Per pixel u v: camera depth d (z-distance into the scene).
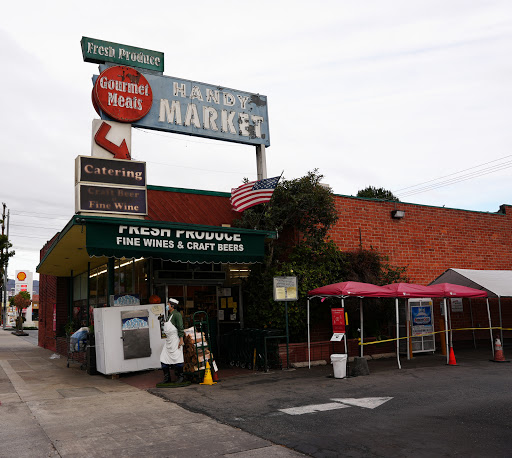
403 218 17.59
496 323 19.11
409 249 17.52
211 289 14.47
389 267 16.58
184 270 13.91
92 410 8.09
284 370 12.30
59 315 21.47
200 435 6.44
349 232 16.19
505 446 5.68
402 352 15.18
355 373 11.25
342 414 7.41
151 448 5.89
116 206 11.68
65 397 9.33
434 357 14.85
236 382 10.67
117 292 15.35
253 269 13.95
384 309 15.04
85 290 18.91
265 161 15.49
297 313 13.10
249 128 15.34
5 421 7.37
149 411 7.96
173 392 9.62
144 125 13.52
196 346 10.69
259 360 12.48
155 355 12.25
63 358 17.92
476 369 12.02
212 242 11.66
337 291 11.99
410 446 5.74
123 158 12.91
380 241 16.86
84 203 11.29
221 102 15.01
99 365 12.18
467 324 18.28
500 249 20.08
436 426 6.61
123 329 11.91
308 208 13.80
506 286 14.82
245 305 14.35
